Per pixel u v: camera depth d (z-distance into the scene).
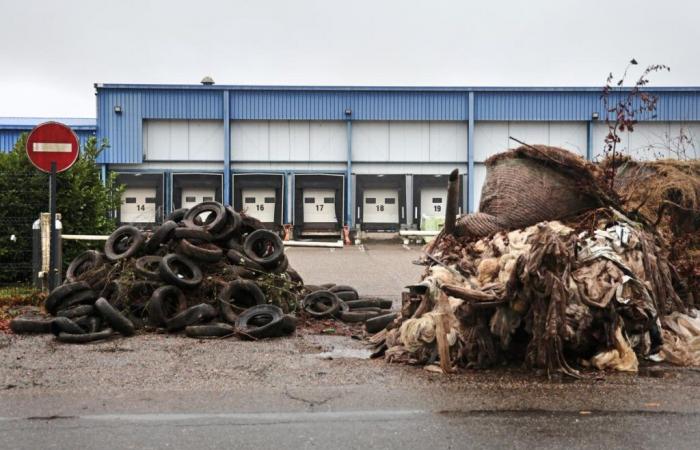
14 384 6.21
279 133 31.81
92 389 6.04
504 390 5.95
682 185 9.37
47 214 12.45
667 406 5.48
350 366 6.93
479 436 4.78
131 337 8.62
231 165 31.73
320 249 26.00
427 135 31.97
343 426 5.00
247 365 6.99
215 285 9.45
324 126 31.91
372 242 30.33
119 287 9.27
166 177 31.14
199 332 8.59
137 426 5.01
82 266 10.09
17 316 9.89
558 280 6.30
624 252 7.28
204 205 10.73
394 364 6.99
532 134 31.73
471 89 31.45
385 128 32.00
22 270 13.02
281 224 31.03
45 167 11.22
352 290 11.35
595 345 6.78
